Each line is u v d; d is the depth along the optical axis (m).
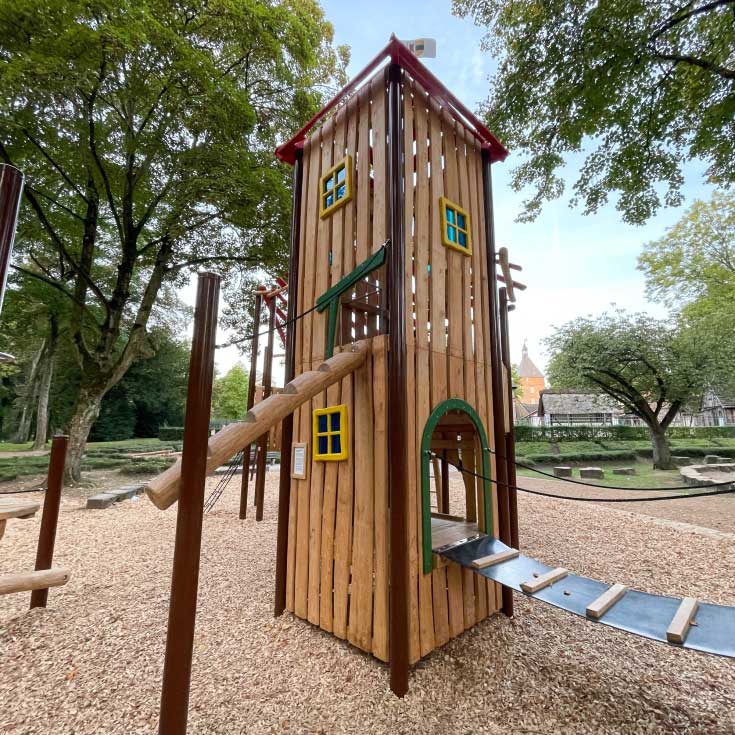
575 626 3.32
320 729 2.13
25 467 12.23
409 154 3.21
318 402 3.46
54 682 2.51
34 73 7.30
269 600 3.73
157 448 21.62
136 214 12.09
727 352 15.02
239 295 14.06
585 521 6.82
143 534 5.82
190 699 2.33
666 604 2.29
